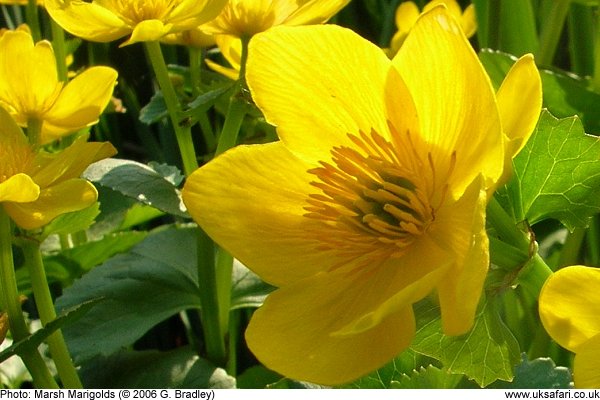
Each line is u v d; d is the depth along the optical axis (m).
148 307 0.27
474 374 0.21
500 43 0.31
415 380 0.24
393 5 0.41
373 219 0.21
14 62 0.25
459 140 0.21
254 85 0.21
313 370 0.21
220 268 0.27
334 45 0.21
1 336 0.23
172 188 0.26
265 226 0.22
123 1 0.26
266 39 0.21
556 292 0.20
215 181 0.22
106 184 0.26
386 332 0.21
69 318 0.22
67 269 0.30
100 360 0.26
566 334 0.20
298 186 0.22
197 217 0.22
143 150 0.44
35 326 0.31
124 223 0.32
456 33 0.20
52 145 0.34
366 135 0.22
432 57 0.21
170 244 0.28
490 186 0.20
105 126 0.41
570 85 0.28
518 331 0.29
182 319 0.34
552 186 0.22
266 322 0.21
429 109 0.21
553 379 0.24
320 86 0.21
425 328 0.21
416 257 0.21
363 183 0.21
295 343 0.21
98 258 0.30
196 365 0.26
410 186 0.22
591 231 0.30
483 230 0.19
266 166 0.22
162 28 0.25
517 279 0.21
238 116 0.26
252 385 0.29
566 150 0.22
